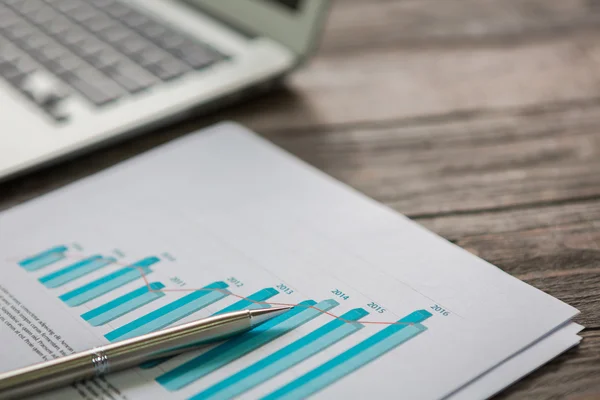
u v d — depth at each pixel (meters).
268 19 0.60
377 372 0.33
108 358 0.33
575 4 0.75
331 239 0.42
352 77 0.63
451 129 0.55
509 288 0.38
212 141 0.52
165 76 0.55
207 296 0.38
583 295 0.38
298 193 0.46
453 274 0.39
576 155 0.51
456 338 0.35
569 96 0.59
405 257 0.40
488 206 0.46
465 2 0.77
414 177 0.49
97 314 0.37
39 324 0.36
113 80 0.55
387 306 0.37
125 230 0.43
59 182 0.49
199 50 0.59
